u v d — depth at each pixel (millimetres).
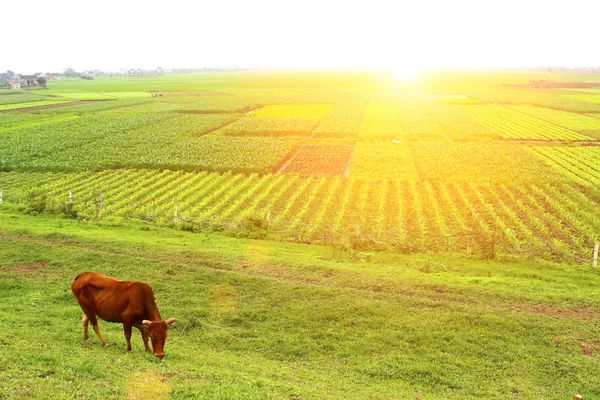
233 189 43781
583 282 23141
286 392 11688
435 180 47875
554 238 32094
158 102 134375
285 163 57844
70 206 35625
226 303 18562
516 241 30703
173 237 29547
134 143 68625
